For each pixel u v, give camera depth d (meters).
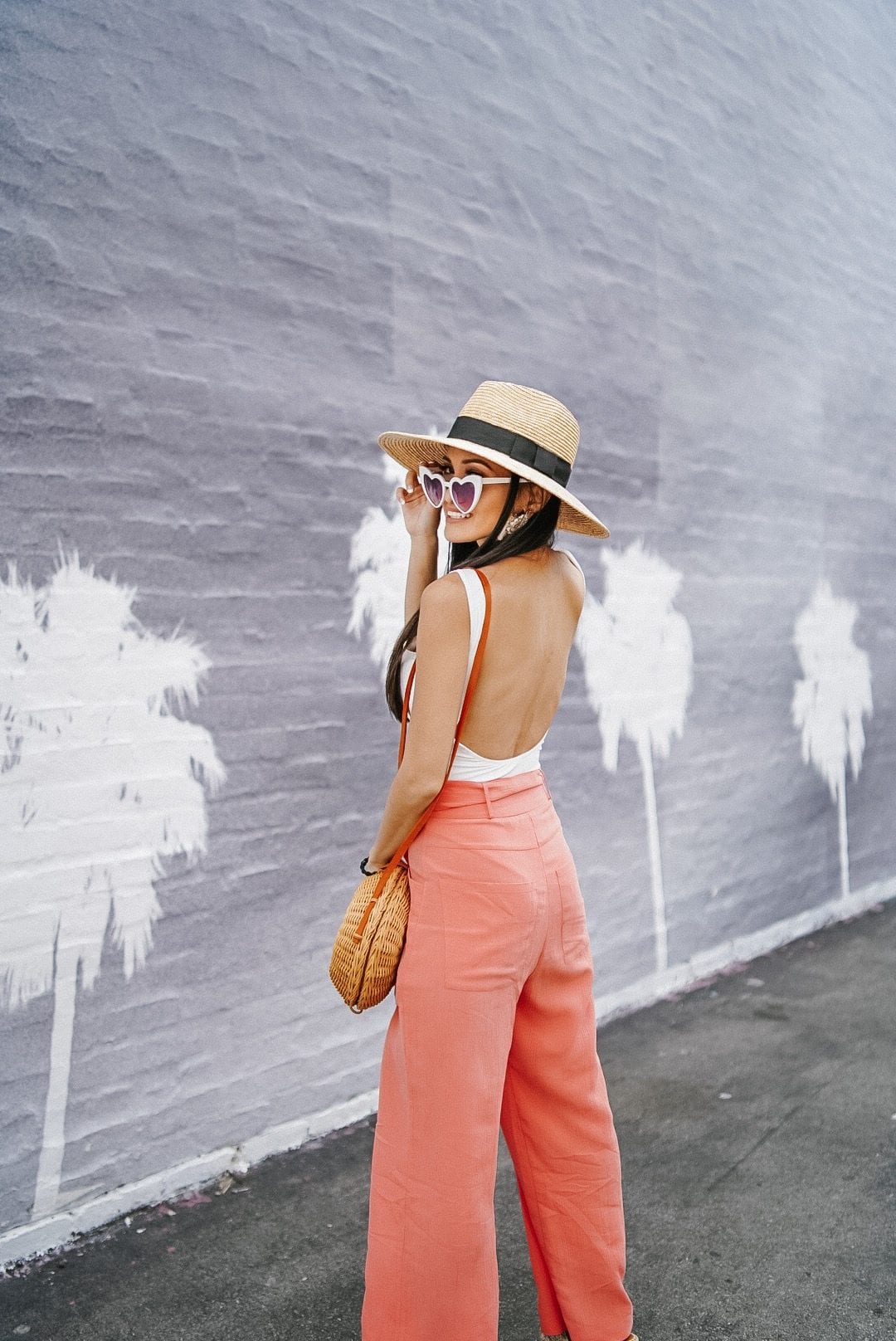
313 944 2.96
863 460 5.27
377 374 3.04
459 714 1.82
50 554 2.39
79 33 2.40
